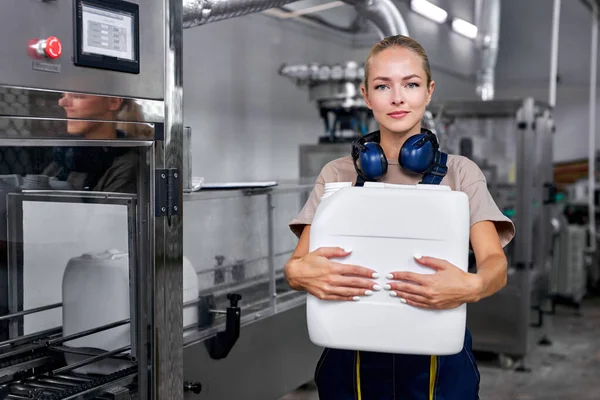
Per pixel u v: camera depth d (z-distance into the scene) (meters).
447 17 3.93
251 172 4.96
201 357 2.07
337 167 1.50
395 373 1.41
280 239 2.77
